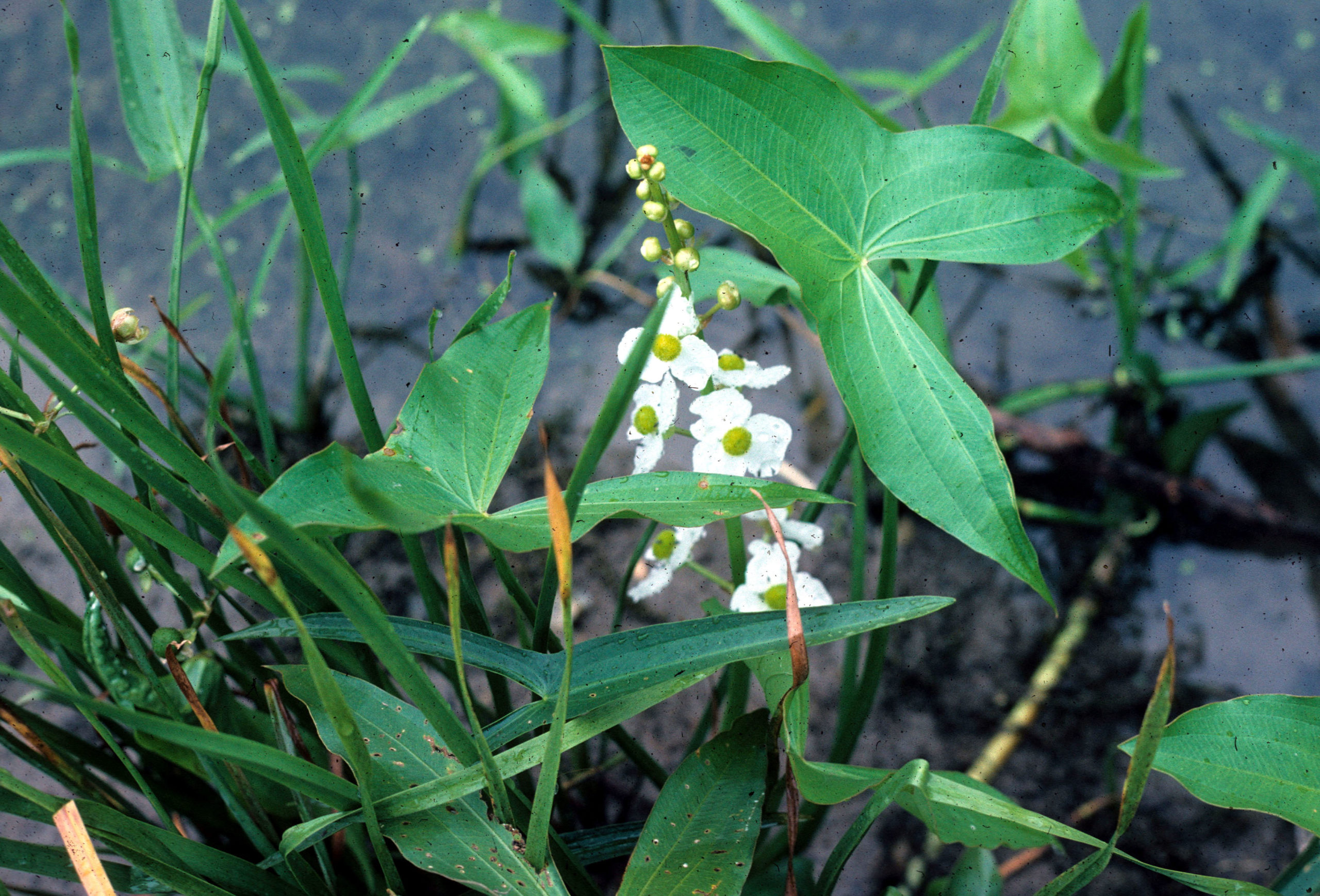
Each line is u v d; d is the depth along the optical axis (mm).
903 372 743
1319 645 1035
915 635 1082
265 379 1262
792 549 861
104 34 1546
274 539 654
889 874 983
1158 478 1125
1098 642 1062
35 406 753
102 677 808
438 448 717
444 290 1321
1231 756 751
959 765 1019
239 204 976
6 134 1449
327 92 1468
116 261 1341
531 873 721
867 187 760
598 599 1101
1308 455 1139
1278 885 759
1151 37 1394
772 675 746
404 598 1112
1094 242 1227
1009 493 723
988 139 757
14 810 741
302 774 707
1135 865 979
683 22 1484
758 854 886
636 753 902
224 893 746
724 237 1315
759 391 1220
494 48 1330
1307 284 1239
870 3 1481
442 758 741
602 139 1430
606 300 1320
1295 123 1299
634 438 790
